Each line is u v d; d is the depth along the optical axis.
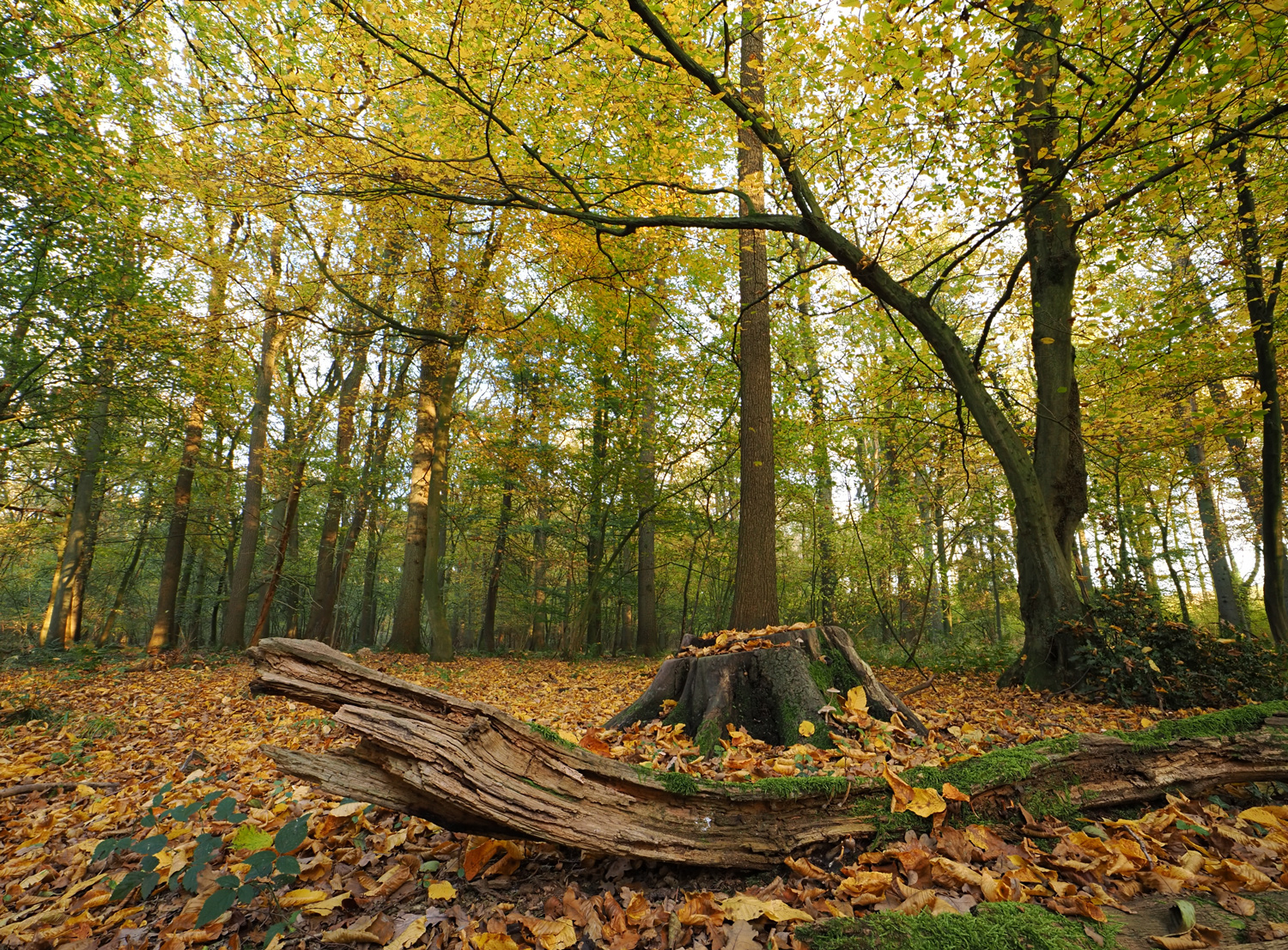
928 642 14.42
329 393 16.70
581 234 8.57
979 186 7.25
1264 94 5.49
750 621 8.21
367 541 22.83
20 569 22.05
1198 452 12.84
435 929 1.88
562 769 2.06
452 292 11.90
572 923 1.81
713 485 16.02
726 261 9.73
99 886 2.46
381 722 1.86
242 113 6.93
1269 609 8.55
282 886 2.05
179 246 10.67
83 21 7.59
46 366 10.53
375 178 6.57
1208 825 2.33
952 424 9.59
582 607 14.85
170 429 14.31
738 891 2.02
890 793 2.29
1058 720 5.09
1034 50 5.70
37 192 9.21
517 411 14.55
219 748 5.19
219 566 22.72
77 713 6.84
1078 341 10.91
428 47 5.88
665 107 6.52
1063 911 1.77
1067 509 7.34
